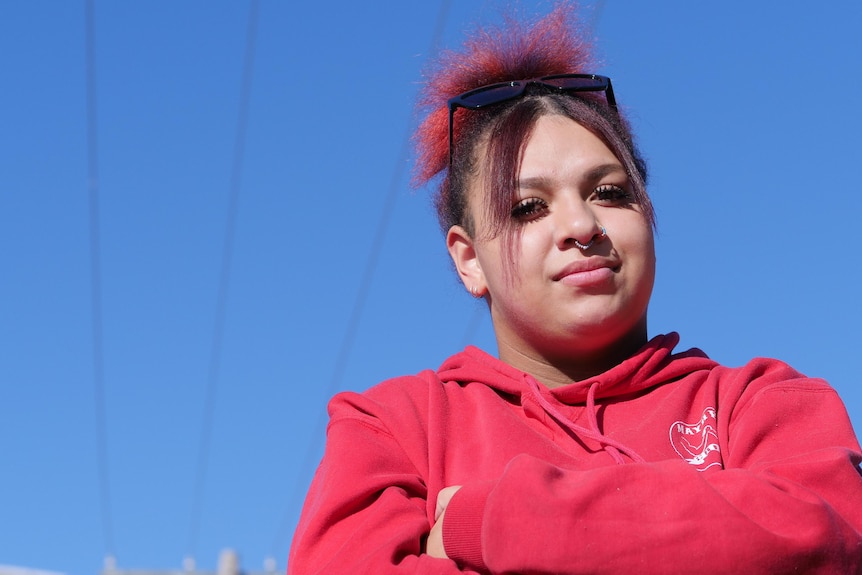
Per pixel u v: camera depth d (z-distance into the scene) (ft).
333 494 6.28
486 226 7.41
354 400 7.07
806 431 6.26
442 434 6.79
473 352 7.55
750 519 5.23
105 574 66.85
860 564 5.42
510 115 7.49
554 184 7.11
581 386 6.93
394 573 5.66
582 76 7.97
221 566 63.57
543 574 5.23
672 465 5.45
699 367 7.20
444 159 8.77
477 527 5.59
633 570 5.15
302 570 6.11
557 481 5.48
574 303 6.93
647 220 7.20
